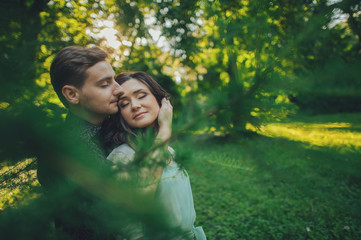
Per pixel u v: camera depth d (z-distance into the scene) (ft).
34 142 1.23
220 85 1.51
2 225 1.28
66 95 2.56
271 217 8.07
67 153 1.39
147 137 1.79
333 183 7.89
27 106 1.38
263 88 1.45
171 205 2.97
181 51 4.58
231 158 1.73
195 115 1.53
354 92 1.16
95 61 2.68
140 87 3.31
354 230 7.34
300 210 7.73
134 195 1.53
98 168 1.66
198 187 11.05
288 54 1.50
